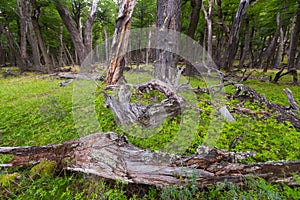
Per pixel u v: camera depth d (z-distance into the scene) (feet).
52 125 12.62
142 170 7.07
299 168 6.91
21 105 17.04
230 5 46.47
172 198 6.27
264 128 11.98
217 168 6.98
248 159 8.42
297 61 56.65
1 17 56.70
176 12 19.24
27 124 12.91
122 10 19.40
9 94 21.45
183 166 7.11
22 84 29.40
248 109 15.01
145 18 53.06
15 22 65.67
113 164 7.25
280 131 11.46
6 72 46.70
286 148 9.62
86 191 6.85
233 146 9.87
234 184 6.37
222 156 7.48
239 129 11.96
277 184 6.64
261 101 16.30
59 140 10.54
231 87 24.88
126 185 7.02
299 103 17.71
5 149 7.98
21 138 10.84
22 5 51.65
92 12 42.86
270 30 65.57
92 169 7.24
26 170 7.73
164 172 6.97
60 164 7.56
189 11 41.98
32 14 44.50
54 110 15.06
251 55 69.26
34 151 8.05
